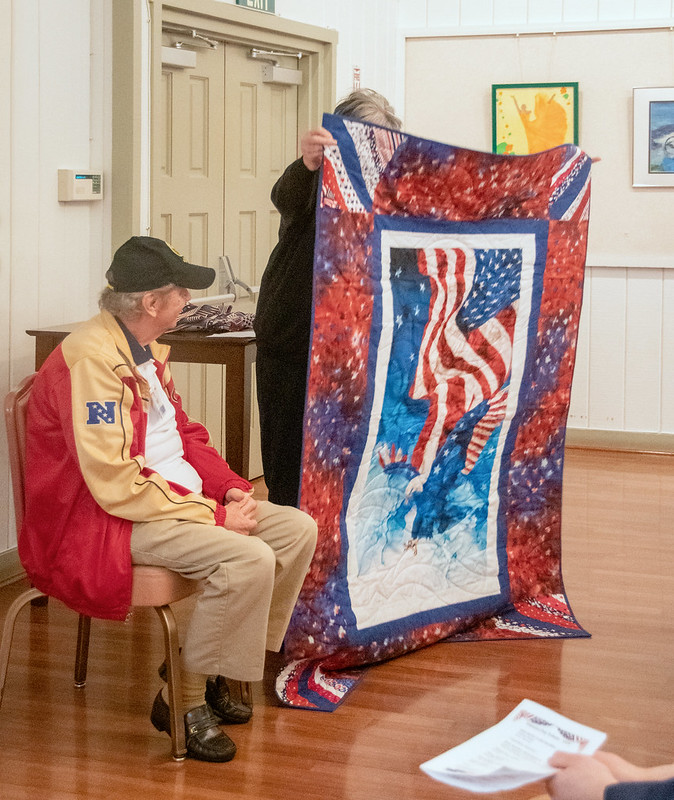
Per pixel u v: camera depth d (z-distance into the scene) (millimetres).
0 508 3582
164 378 2625
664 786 921
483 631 3225
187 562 2324
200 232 4844
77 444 2262
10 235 3561
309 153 2621
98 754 2396
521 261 3184
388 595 2988
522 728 1072
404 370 2928
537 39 6074
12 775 2285
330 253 2645
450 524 3178
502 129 6191
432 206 2932
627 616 3398
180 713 2367
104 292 2455
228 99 4949
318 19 5426
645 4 5887
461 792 2248
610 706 2705
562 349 3365
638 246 5996
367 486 2902
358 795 2232
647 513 4684
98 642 3100
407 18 6367
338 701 2693
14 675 2836
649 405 6105
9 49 3490
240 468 3490
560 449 3430
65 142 3822
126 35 3924
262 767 2348
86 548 2328
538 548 3436
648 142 5906
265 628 2367
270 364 2973
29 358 3701
